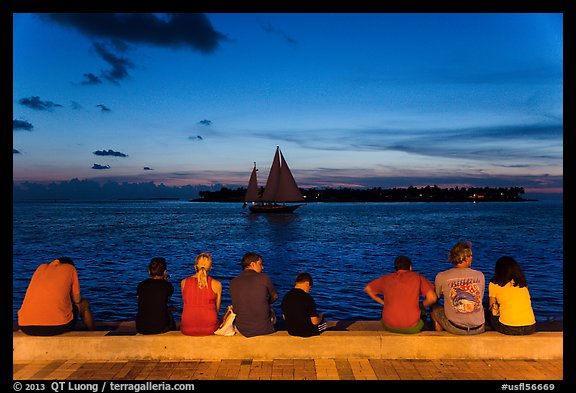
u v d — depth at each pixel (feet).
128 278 62.59
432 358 18.70
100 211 541.34
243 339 18.74
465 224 237.04
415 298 19.51
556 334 19.08
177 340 18.78
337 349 18.78
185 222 275.80
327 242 134.41
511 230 182.09
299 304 18.79
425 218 330.95
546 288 51.39
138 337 18.76
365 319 39.58
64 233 165.37
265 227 225.35
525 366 17.88
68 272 19.54
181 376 17.04
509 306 18.97
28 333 19.08
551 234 156.25
